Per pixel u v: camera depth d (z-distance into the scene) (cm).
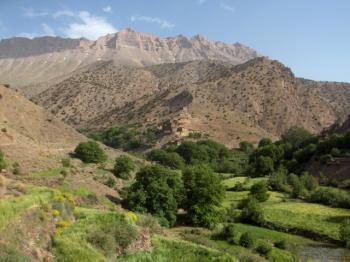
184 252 3450
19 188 3428
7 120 9319
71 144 10119
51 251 2722
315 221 7012
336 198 8119
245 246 5056
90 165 8462
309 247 5900
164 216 6297
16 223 2602
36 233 2731
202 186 6569
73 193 5731
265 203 8494
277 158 13600
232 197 9112
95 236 3023
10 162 6475
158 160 13738
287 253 5097
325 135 16262
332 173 10619
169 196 6344
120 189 7275
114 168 8450
